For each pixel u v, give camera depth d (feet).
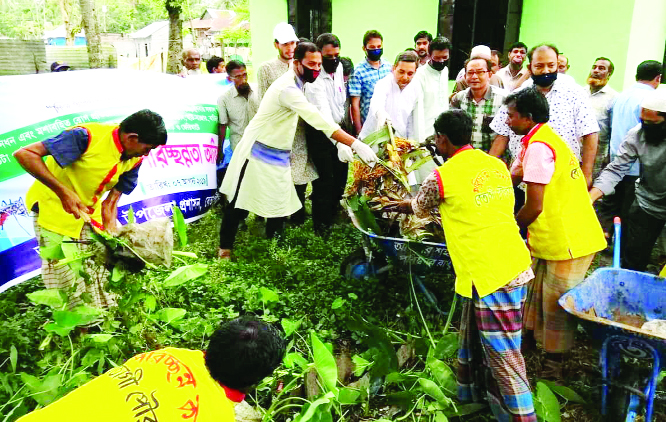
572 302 10.85
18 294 15.40
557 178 11.23
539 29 27.86
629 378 10.41
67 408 6.50
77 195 11.44
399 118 18.61
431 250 13.28
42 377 10.63
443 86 19.19
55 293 10.25
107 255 10.29
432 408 10.43
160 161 19.72
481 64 16.69
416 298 14.03
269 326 7.37
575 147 14.73
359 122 21.61
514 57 22.65
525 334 13.21
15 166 15.37
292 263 17.06
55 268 12.13
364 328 11.92
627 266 16.14
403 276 16.06
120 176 12.40
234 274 16.21
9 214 15.24
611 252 19.62
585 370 12.76
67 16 118.11
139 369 6.84
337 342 13.55
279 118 16.76
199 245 18.79
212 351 6.93
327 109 18.62
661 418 11.15
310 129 19.35
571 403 11.65
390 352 11.64
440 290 15.44
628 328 9.47
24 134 15.71
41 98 16.34
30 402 10.23
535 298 12.31
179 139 20.29
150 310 11.67
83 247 11.98
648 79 18.40
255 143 17.03
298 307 14.57
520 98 10.87
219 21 114.73
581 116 14.49
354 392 10.53
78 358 11.57
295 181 19.54
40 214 11.93
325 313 14.25
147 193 19.33
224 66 26.48
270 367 7.07
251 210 17.24
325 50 19.45
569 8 26.43
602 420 10.75
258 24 39.73
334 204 22.45
